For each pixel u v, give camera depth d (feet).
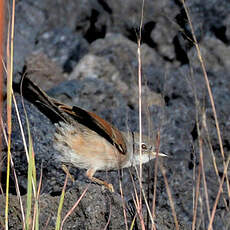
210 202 40.37
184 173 41.29
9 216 28.96
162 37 62.34
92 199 29.07
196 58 54.19
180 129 44.93
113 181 37.09
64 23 69.05
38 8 68.13
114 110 48.39
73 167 36.40
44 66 57.26
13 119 35.63
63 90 51.72
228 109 46.80
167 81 53.21
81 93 51.52
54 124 33.50
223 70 57.26
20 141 34.96
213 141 44.47
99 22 68.39
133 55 60.44
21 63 59.77
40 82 56.29
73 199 29.35
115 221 28.68
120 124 46.37
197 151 42.55
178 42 61.31
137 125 45.21
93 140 33.30
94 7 68.69
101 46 62.18
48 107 31.68
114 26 67.46
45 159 35.04
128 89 57.16
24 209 29.17
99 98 51.98
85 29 70.08
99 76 58.49
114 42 61.77
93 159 33.65
